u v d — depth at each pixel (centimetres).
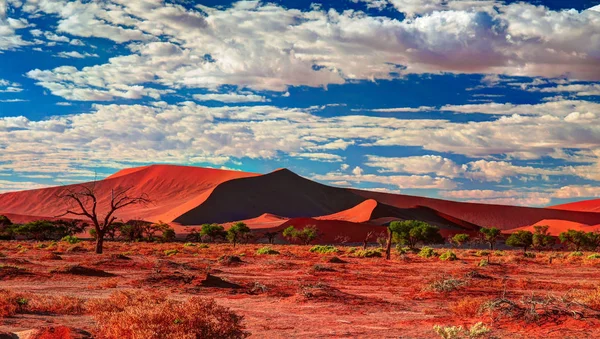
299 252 6366
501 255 6781
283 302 2120
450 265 4584
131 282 2625
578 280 3378
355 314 1833
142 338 1044
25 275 2809
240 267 4056
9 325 1344
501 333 1387
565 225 17150
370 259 5412
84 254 5325
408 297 2358
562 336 1330
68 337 1138
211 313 1150
